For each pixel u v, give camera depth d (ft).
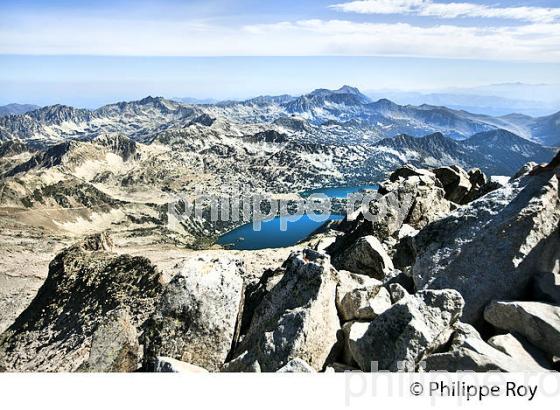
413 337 54.65
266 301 72.64
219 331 73.05
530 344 55.26
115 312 82.58
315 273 69.15
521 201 73.92
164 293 76.64
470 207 79.00
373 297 70.13
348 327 65.46
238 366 62.49
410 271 79.51
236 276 80.69
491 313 60.64
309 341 61.62
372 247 95.76
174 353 71.05
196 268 79.77
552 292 62.23
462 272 69.77
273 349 61.36
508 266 67.15
